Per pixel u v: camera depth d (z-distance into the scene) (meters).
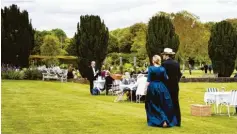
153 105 12.73
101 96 25.83
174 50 40.94
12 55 44.69
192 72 70.69
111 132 11.77
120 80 27.06
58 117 14.48
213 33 43.56
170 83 12.66
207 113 16.69
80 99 21.83
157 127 12.59
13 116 14.53
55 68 43.97
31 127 12.41
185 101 24.25
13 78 40.62
